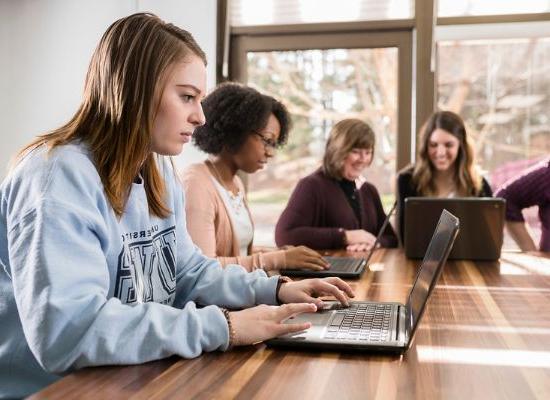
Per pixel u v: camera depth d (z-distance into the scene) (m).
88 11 3.64
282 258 1.90
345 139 3.05
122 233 1.17
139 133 1.10
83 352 0.91
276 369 0.93
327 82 3.70
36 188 0.99
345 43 3.63
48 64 3.70
